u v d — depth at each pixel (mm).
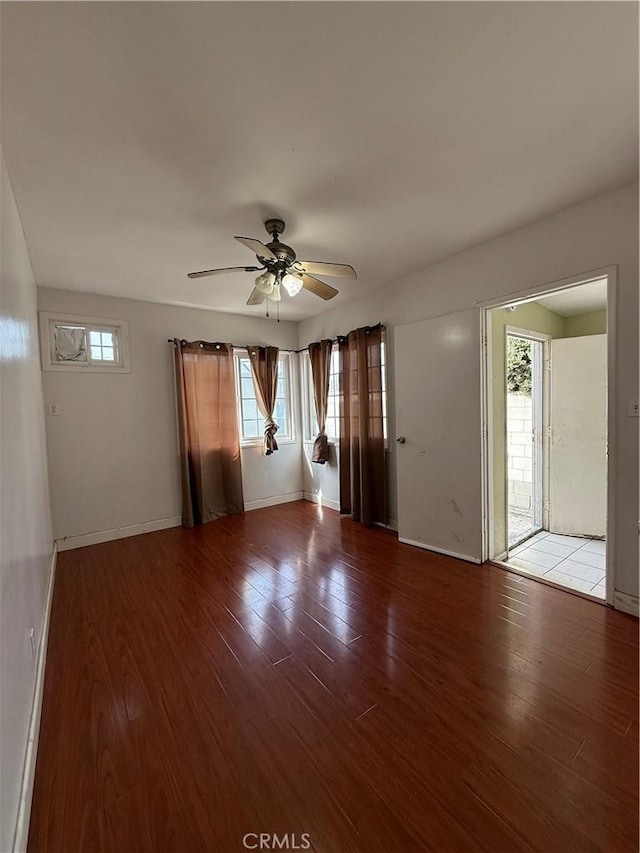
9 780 1074
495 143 1719
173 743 1452
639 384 2053
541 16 1147
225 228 2426
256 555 3283
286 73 1311
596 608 2289
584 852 1062
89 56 1218
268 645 2031
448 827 1140
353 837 1123
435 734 1455
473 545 2975
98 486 3695
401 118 1544
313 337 4840
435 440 3168
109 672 1851
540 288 2457
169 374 4129
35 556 2010
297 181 1960
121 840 1133
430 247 2834
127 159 1743
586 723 1477
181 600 2537
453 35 1199
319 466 4938
